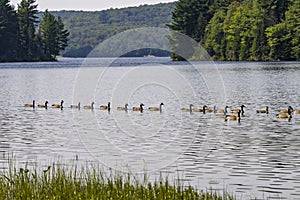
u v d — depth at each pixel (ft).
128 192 72.49
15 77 414.62
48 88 317.63
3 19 644.27
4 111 201.26
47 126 158.61
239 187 87.71
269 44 513.86
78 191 72.33
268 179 92.48
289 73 385.70
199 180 91.91
